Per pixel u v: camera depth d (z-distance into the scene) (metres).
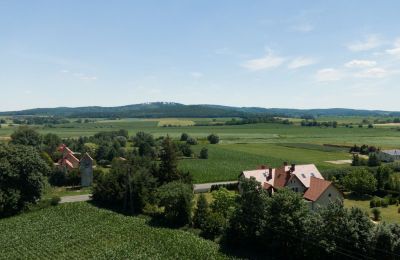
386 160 186.38
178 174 115.19
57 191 125.31
